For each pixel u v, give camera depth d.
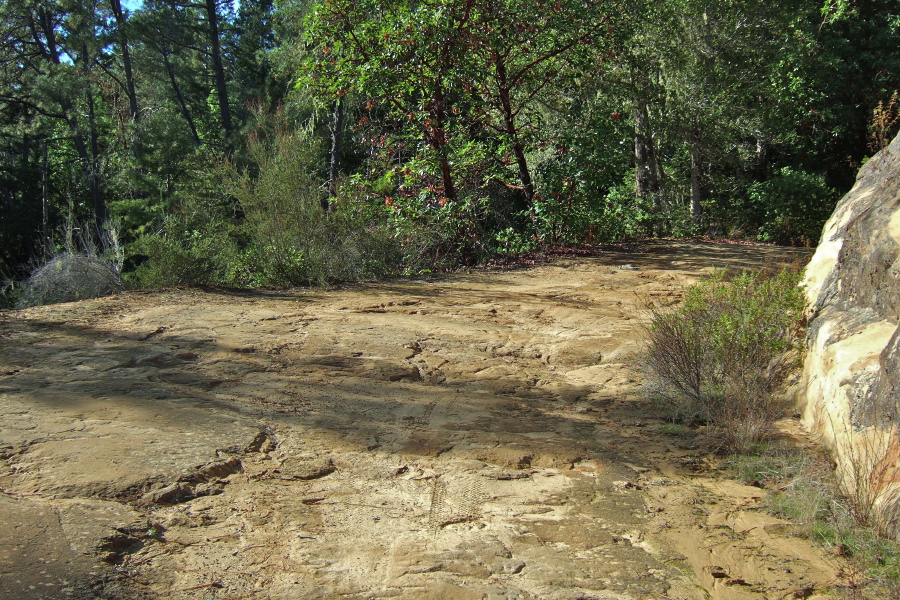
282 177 11.75
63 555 2.99
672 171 23.72
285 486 3.95
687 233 19.00
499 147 14.35
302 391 5.52
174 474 3.86
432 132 13.80
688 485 4.36
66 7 30.25
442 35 12.79
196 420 4.73
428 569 3.20
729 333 5.93
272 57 24.25
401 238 12.84
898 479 3.78
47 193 31.50
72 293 9.24
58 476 3.72
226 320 7.46
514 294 9.80
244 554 3.21
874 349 4.79
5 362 5.71
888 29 22.41
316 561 3.21
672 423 5.38
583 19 13.62
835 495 4.11
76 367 5.70
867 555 3.51
